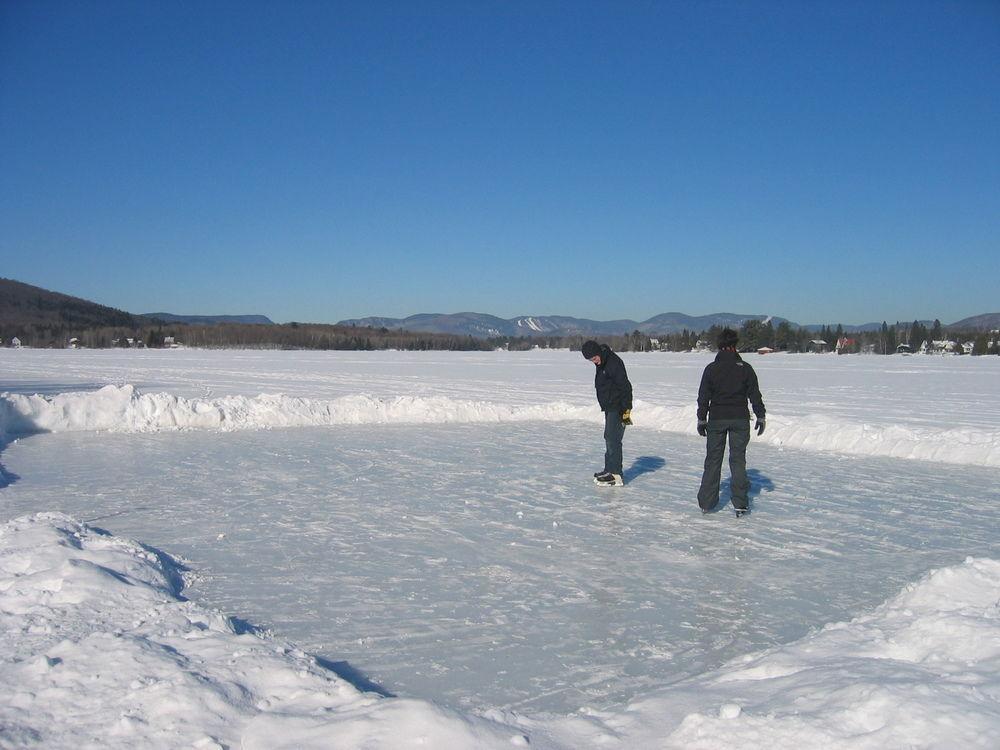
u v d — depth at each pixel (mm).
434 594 5605
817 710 3070
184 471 10500
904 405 21719
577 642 4762
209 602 5375
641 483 9797
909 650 3795
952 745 2643
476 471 10602
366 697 3494
